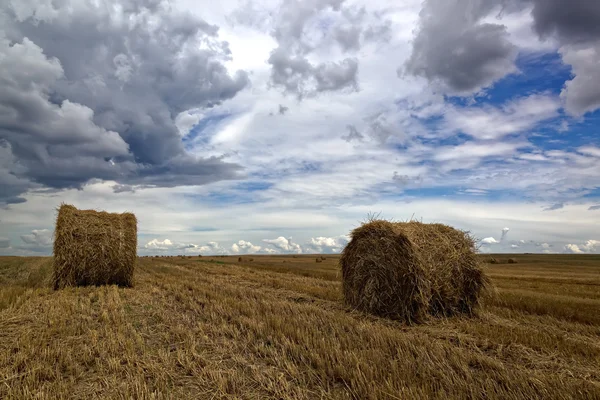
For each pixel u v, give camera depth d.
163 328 6.98
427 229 9.30
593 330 7.62
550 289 14.34
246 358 5.32
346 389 4.19
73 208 13.02
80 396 4.10
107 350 5.49
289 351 5.53
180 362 5.04
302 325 6.92
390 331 6.74
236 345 5.86
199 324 7.11
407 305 8.56
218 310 8.48
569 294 13.00
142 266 25.94
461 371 4.70
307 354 5.24
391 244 8.96
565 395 3.94
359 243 9.75
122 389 4.17
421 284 8.42
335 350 5.22
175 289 12.11
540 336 6.72
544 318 8.77
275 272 21.05
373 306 9.18
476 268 9.38
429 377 4.44
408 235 8.73
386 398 3.87
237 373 4.68
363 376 4.38
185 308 8.98
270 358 5.16
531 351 5.97
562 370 5.10
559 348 6.07
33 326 6.93
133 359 5.06
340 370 4.55
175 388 4.29
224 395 4.05
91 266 12.84
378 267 9.19
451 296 9.04
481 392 4.04
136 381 4.23
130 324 6.98
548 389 4.13
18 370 4.82
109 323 7.21
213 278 16.67
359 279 9.69
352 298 9.93
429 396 3.92
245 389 4.26
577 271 26.39
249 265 27.91
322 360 4.91
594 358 5.62
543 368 5.21
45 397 3.92
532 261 43.25
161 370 4.73
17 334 6.41
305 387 4.25
